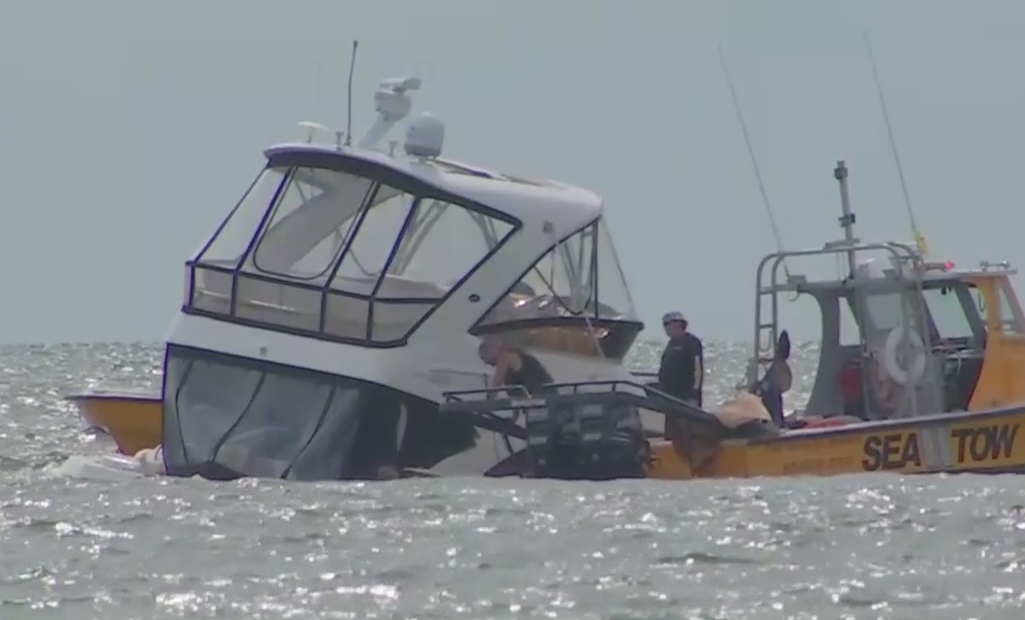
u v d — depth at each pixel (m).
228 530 56.66
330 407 71.88
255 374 73.56
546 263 75.62
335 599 46.72
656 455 71.69
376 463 71.44
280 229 75.44
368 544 54.19
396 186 74.62
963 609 45.41
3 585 48.31
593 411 70.62
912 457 72.50
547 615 45.09
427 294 73.25
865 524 57.22
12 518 59.16
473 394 72.75
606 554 52.56
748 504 61.50
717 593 47.38
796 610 45.44
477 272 73.94
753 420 71.50
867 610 45.41
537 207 75.81
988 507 60.34
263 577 49.34
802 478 69.88
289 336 73.25
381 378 71.44
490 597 46.94
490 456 72.81
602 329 76.75
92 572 50.00
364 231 74.19
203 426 73.88
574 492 65.19
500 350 73.56
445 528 56.88
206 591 47.62
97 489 67.00
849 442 72.00
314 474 71.44
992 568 50.31
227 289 75.19
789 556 52.25
